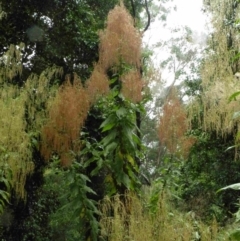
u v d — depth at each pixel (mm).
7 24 7527
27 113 5102
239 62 4008
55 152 5508
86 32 7891
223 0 4031
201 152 7875
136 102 4859
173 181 4684
